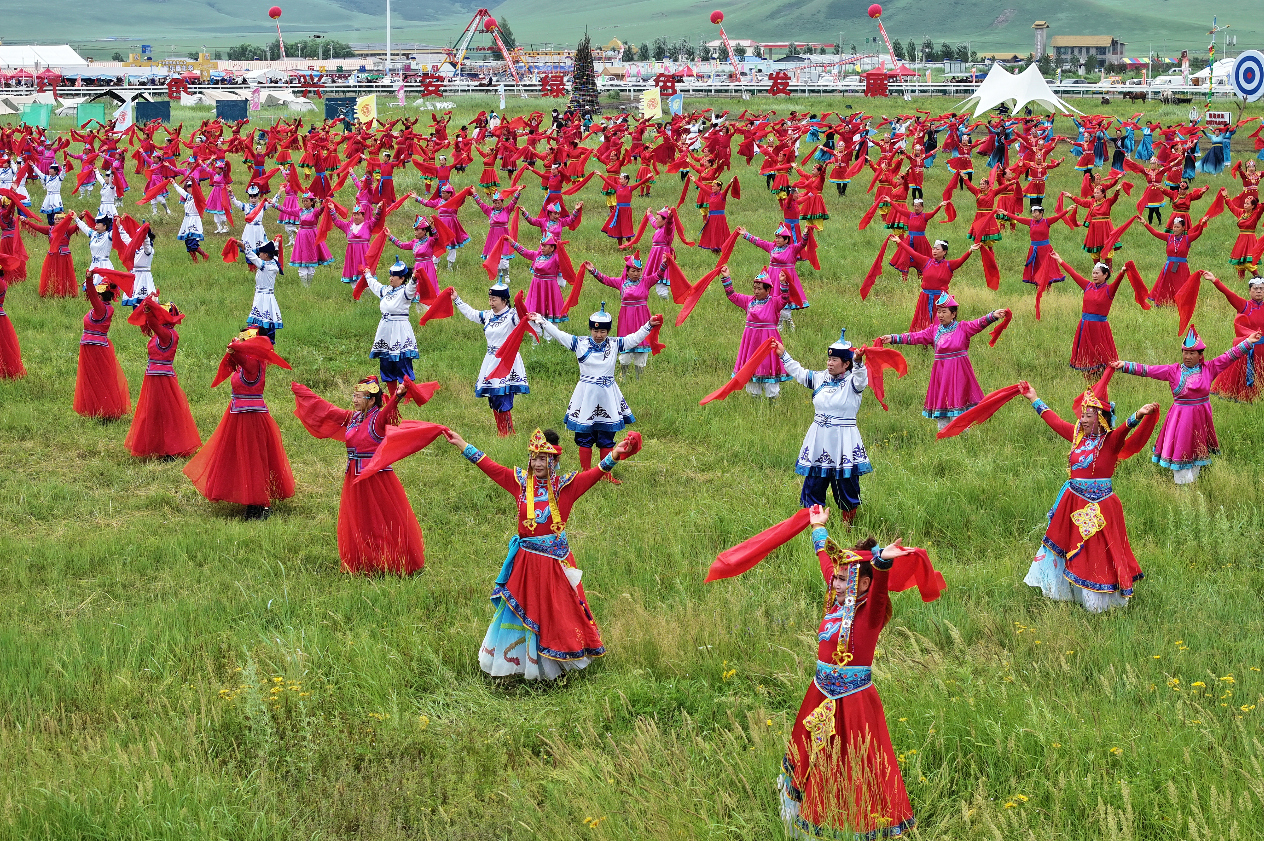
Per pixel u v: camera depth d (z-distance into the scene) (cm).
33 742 822
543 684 970
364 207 2625
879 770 715
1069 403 1706
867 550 722
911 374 1902
